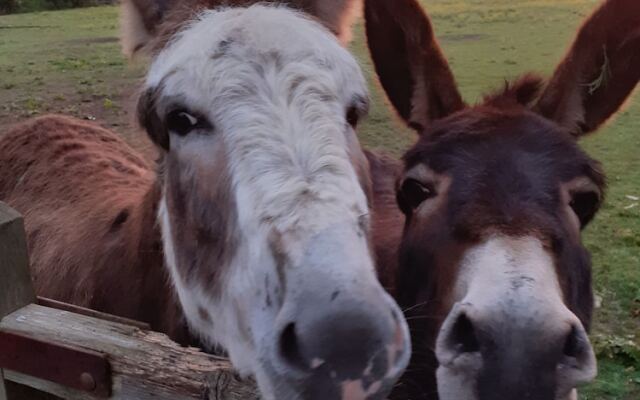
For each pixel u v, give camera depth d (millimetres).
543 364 843
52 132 1745
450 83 1241
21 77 5051
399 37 1268
